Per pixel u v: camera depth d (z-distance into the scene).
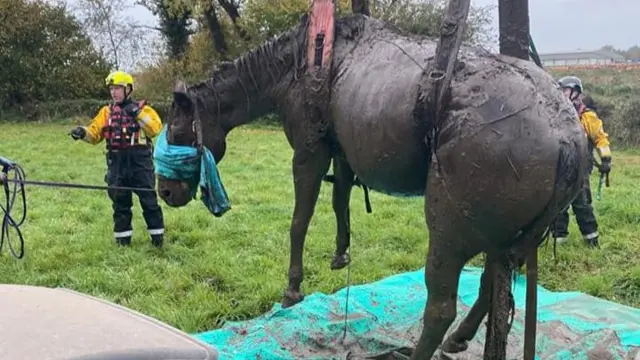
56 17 26.36
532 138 2.83
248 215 8.77
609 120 19.14
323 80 3.79
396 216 8.88
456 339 4.07
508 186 2.86
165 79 26.66
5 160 4.25
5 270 6.44
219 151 4.48
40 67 25.81
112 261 6.74
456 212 3.01
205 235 7.70
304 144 4.14
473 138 2.90
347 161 4.09
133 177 7.08
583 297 5.35
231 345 4.50
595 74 25.31
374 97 3.36
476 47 3.37
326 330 4.63
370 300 5.20
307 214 4.32
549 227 3.09
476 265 6.70
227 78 4.40
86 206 9.37
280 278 6.12
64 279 6.24
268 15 25.33
